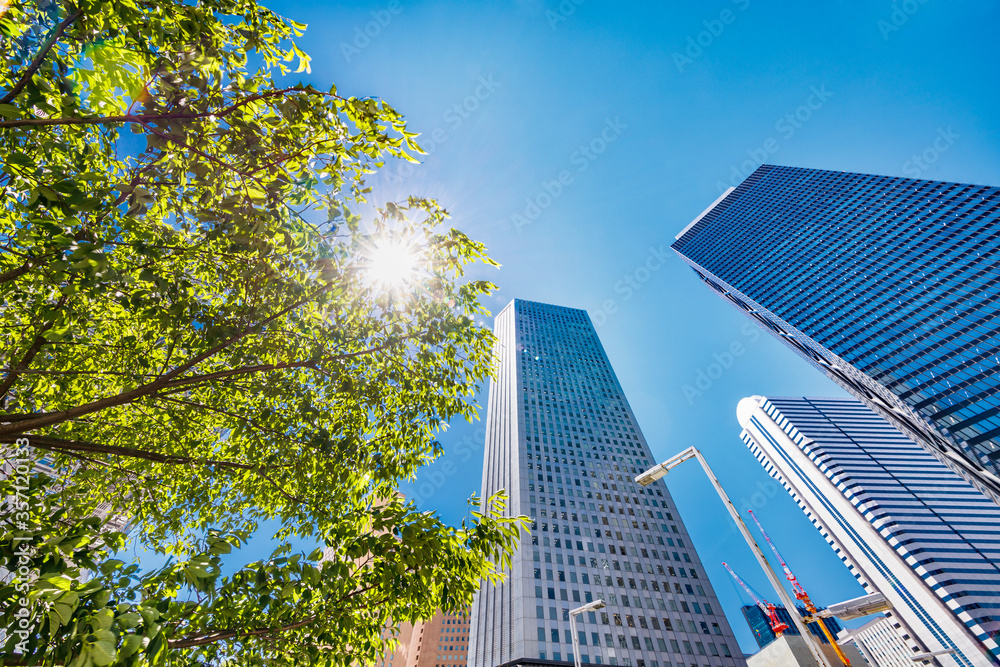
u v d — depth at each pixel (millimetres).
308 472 7227
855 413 158375
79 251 3906
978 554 102438
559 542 71750
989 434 72625
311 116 4965
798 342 112500
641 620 63094
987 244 87312
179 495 7836
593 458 92062
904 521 112812
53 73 3918
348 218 6324
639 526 78875
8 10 3633
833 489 135250
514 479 84125
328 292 7016
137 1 4035
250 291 6551
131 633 2979
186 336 6180
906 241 100062
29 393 6676
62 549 3291
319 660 5242
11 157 3785
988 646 89188
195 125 4566
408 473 7844
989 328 78562
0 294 4973
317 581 4379
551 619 60531
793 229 124500
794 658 55969
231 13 4684
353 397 7863
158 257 4855
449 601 5773
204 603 4297
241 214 5164
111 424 7262
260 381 7406
